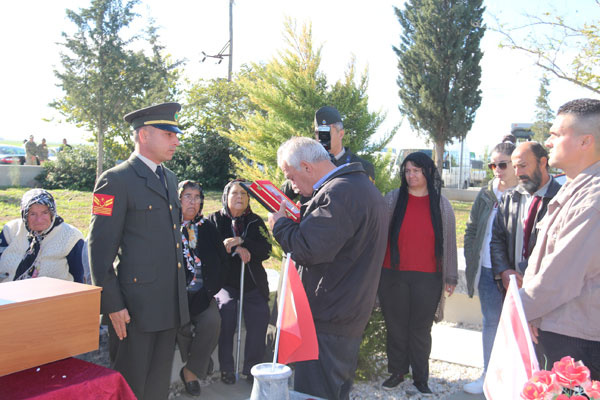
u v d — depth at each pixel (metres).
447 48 21.50
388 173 4.38
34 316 1.89
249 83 4.58
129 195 2.63
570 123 2.08
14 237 3.24
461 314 5.35
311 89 4.25
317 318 2.46
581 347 2.02
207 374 3.80
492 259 3.45
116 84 15.84
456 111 21.17
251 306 3.89
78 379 2.02
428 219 3.51
